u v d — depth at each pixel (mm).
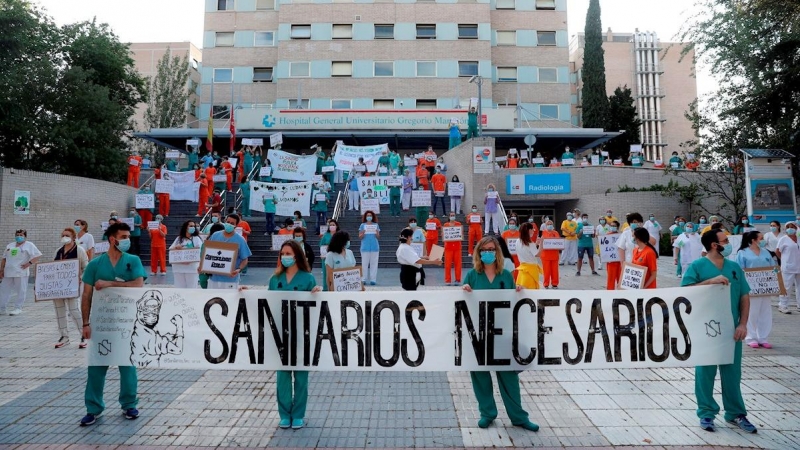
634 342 5289
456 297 5297
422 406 5695
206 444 4707
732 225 21344
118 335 5324
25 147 23781
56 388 6223
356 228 19328
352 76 37531
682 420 5262
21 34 19688
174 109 37938
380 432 4977
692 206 22500
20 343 8258
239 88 38594
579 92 56219
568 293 5312
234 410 5586
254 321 5355
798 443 4680
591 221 23453
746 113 17922
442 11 38094
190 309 5371
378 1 38156
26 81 21953
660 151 64750
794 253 10625
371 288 12773
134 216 17531
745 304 5219
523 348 5238
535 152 35250
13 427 5066
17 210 16812
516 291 5281
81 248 8312
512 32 39656
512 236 13609
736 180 20453
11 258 10453
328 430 5035
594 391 6184
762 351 7746
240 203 21312
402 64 37656
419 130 31656
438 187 20516
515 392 5129
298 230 9383
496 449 4598
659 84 65500
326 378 6734
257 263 17156
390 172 23453
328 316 5348
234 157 26234
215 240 8625
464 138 31250
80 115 24891
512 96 39062
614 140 39562
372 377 6770
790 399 5816
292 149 34312
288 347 5305
